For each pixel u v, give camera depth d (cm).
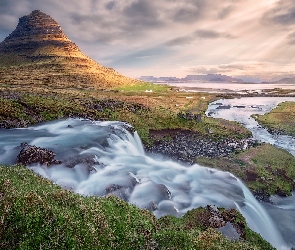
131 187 2992
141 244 1401
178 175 3869
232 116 10606
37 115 6181
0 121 5456
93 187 2898
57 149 4081
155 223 1720
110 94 12531
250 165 4891
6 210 1254
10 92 8525
